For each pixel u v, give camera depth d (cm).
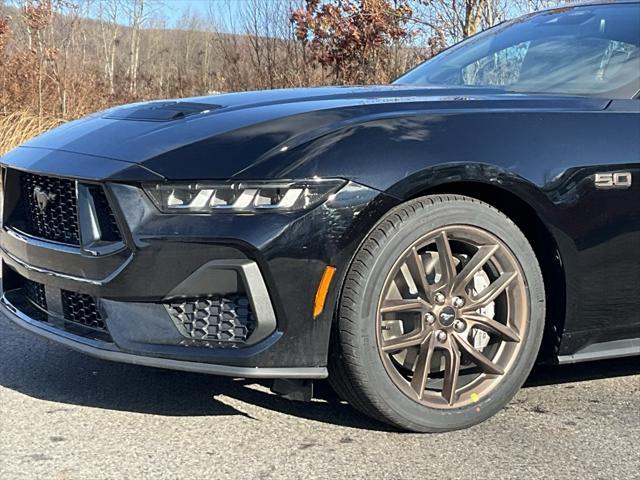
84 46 1342
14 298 322
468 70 396
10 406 298
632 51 344
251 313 251
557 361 297
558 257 286
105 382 324
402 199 259
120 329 259
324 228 248
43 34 1141
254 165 248
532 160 276
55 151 291
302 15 912
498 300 288
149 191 251
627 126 297
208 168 249
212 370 252
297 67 1023
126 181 253
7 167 309
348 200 251
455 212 270
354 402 274
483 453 265
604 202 287
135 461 255
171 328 254
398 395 269
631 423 293
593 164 285
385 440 273
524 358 287
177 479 244
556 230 282
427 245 274
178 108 305
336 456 261
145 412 295
